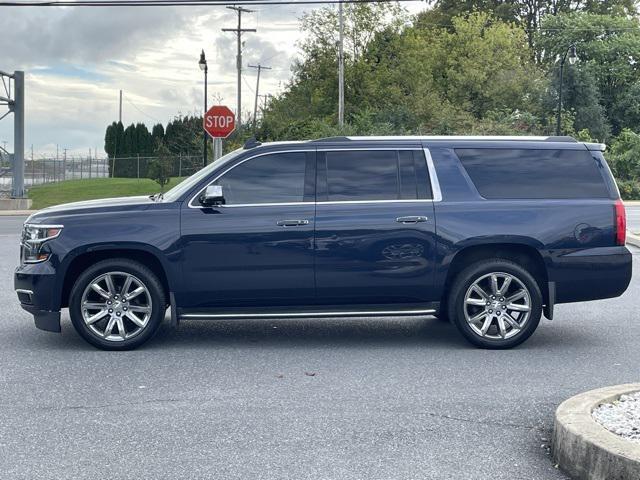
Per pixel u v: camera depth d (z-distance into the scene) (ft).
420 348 28.35
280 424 19.47
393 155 28.50
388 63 199.93
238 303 27.89
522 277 27.91
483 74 215.51
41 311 27.81
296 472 16.34
